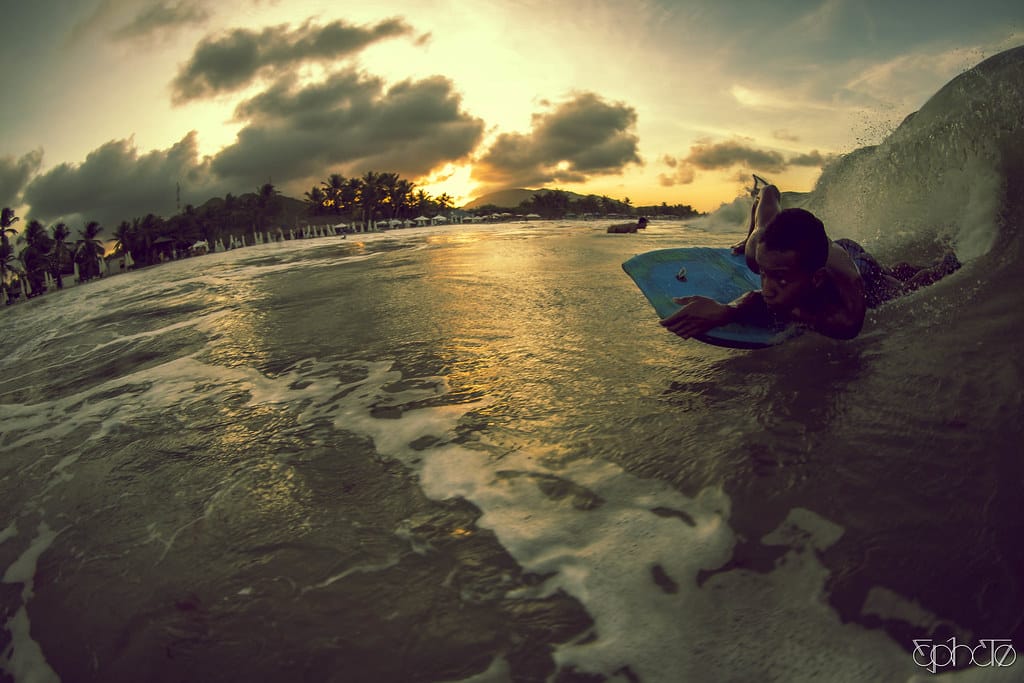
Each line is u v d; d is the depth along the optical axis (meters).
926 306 3.30
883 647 1.38
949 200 4.40
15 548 2.43
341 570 1.93
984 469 1.88
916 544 1.66
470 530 2.07
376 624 1.67
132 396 4.37
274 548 2.10
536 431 2.79
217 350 5.47
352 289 8.02
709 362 3.38
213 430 3.37
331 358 4.59
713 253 3.96
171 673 1.59
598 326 4.52
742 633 1.49
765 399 2.71
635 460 2.39
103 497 2.74
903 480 1.93
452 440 2.83
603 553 1.86
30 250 69.00
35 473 3.18
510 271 8.16
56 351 7.27
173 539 2.26
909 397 2.43
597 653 1.49
